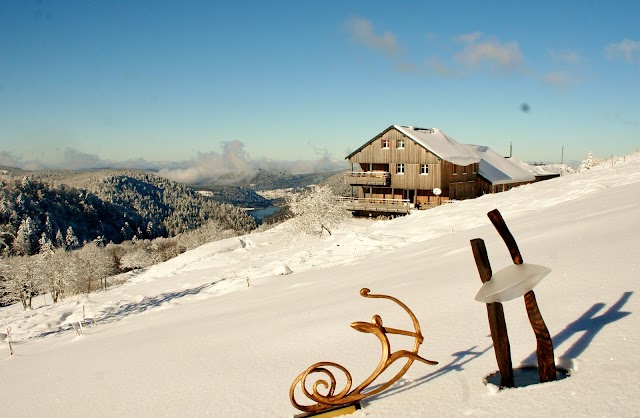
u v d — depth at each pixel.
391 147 46.41
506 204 21.06
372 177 46.69
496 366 3.67
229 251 35.59
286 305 9.11
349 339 5.43
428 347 4.51
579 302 4.66
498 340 3.21
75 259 47.19
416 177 45.16
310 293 10.14
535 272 3.11
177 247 79.19
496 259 8.16
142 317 13.74
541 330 3.17
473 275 7.37
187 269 30.86
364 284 9.51
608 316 4.12
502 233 3.23
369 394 3.35
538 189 24.09
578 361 3.35
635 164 24.67
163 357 6.69
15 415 5.48
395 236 19.52
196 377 5.29
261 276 16.83
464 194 47.12
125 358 7.23
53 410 5.30
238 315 9.19
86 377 6.51
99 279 45.44
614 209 10.56
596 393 2.86
